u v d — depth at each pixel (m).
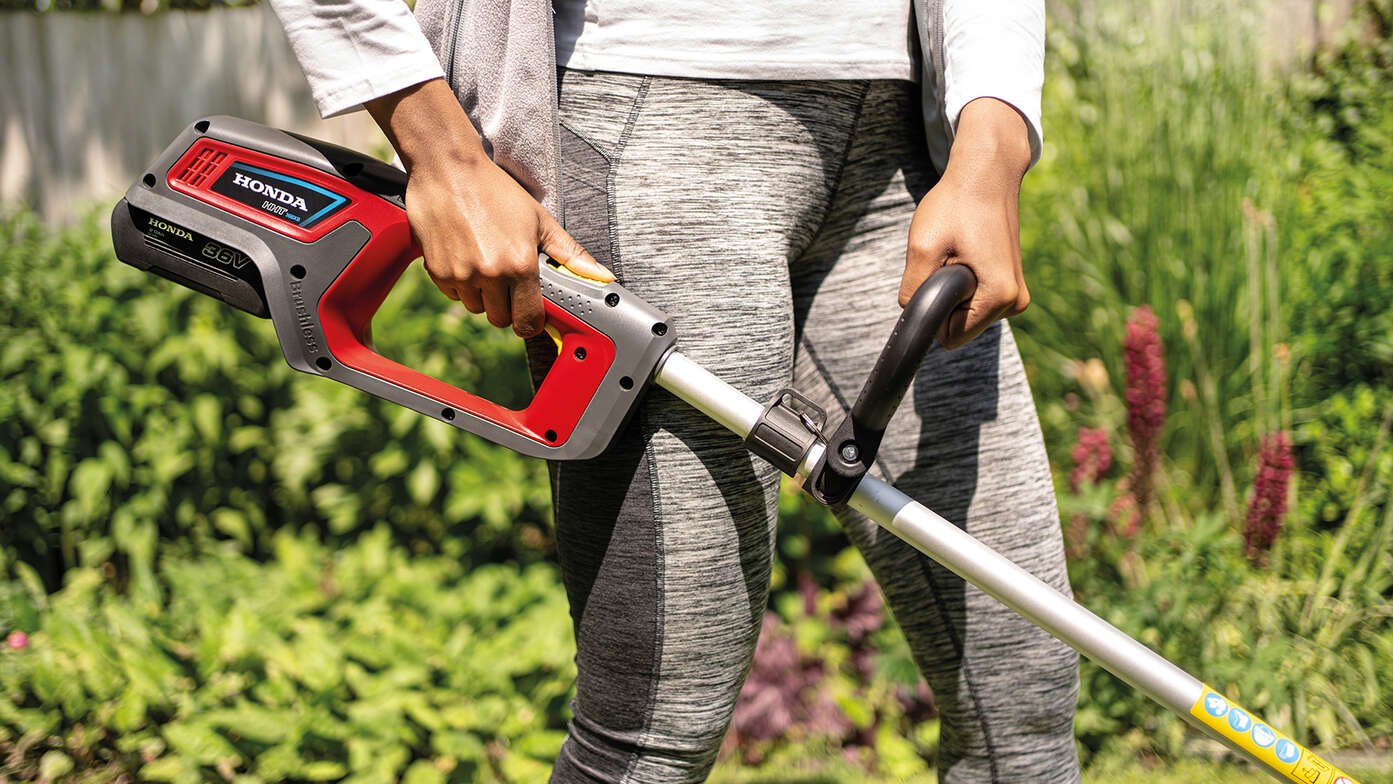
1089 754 2.33
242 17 3.88
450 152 1.01
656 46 1.08
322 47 1.02
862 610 2.75
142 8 4.01
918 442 1.23
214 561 2.80
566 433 1.08
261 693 2.24
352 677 2.30
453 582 2.96
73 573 2.78
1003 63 1.08
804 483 1.02
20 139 3.94
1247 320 2.96
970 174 1.03
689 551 1.09
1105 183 3.25
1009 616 1.22
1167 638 2.34
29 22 3.90
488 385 3.04
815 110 1.13
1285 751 0.97
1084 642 1.01
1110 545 2.56
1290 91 3.59
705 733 1.13
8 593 2.54
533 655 2.41
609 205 1.08
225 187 1.12
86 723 2.25
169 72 3.91
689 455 1.08
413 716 2.28
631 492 1.10
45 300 2.95
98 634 2.32
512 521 3.06
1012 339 1.27
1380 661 2.39
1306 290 3.02
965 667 1.24
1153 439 2.53
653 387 1.08
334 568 2.96
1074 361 3.13
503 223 1.01
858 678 2.71
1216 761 2.23
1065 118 3.47
